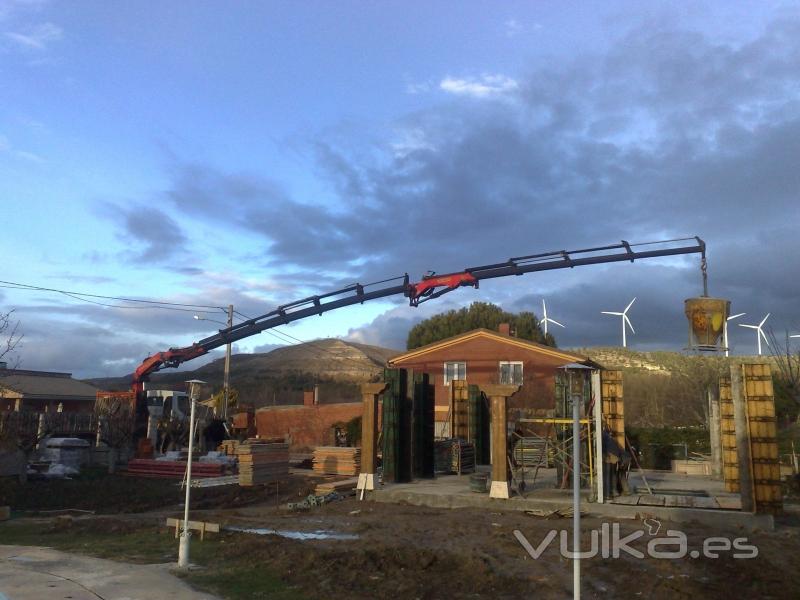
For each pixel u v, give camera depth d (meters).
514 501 15.84
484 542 12.01
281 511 17.08
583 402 16.12
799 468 22.53
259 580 9.34
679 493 17.55
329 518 15.04
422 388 21.28
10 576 9.43
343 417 41.91
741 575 9.95
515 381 37.19
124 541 12.31
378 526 13.69
